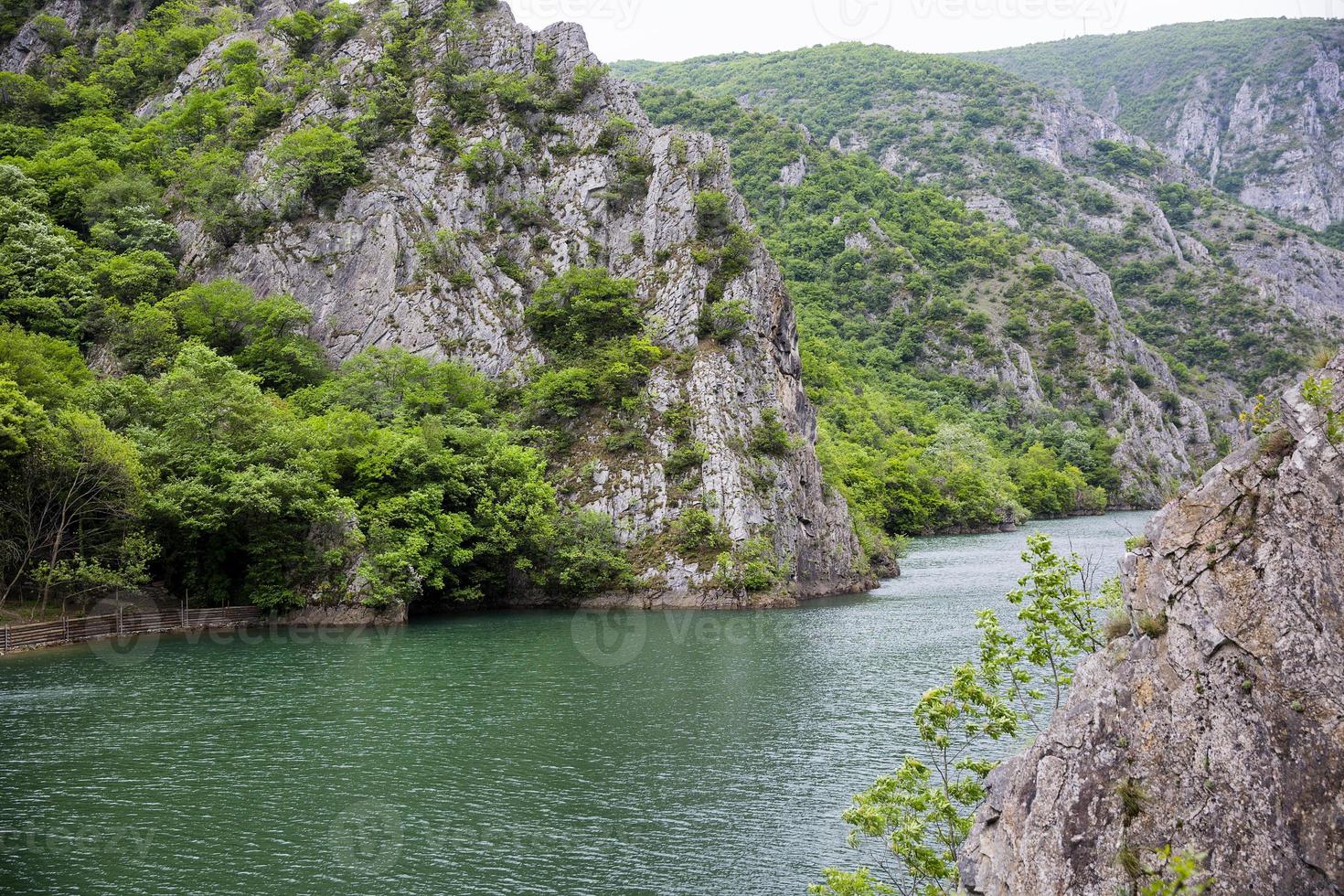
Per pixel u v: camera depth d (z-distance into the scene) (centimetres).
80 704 5353
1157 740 1659
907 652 6494
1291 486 1588
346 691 5650
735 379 10006
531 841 3525
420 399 10025
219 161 12269
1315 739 1456
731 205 11488
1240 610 1595
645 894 3120
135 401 8469
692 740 4631
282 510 8006
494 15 13462
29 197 11506
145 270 11012
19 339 8544
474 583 8944
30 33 14875
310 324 11281
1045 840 1739
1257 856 1475
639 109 12631
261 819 3728
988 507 17662
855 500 13875
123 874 3253
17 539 7125
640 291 11044
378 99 12575
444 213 11844
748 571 8794
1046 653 2866
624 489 9394
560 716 5081
